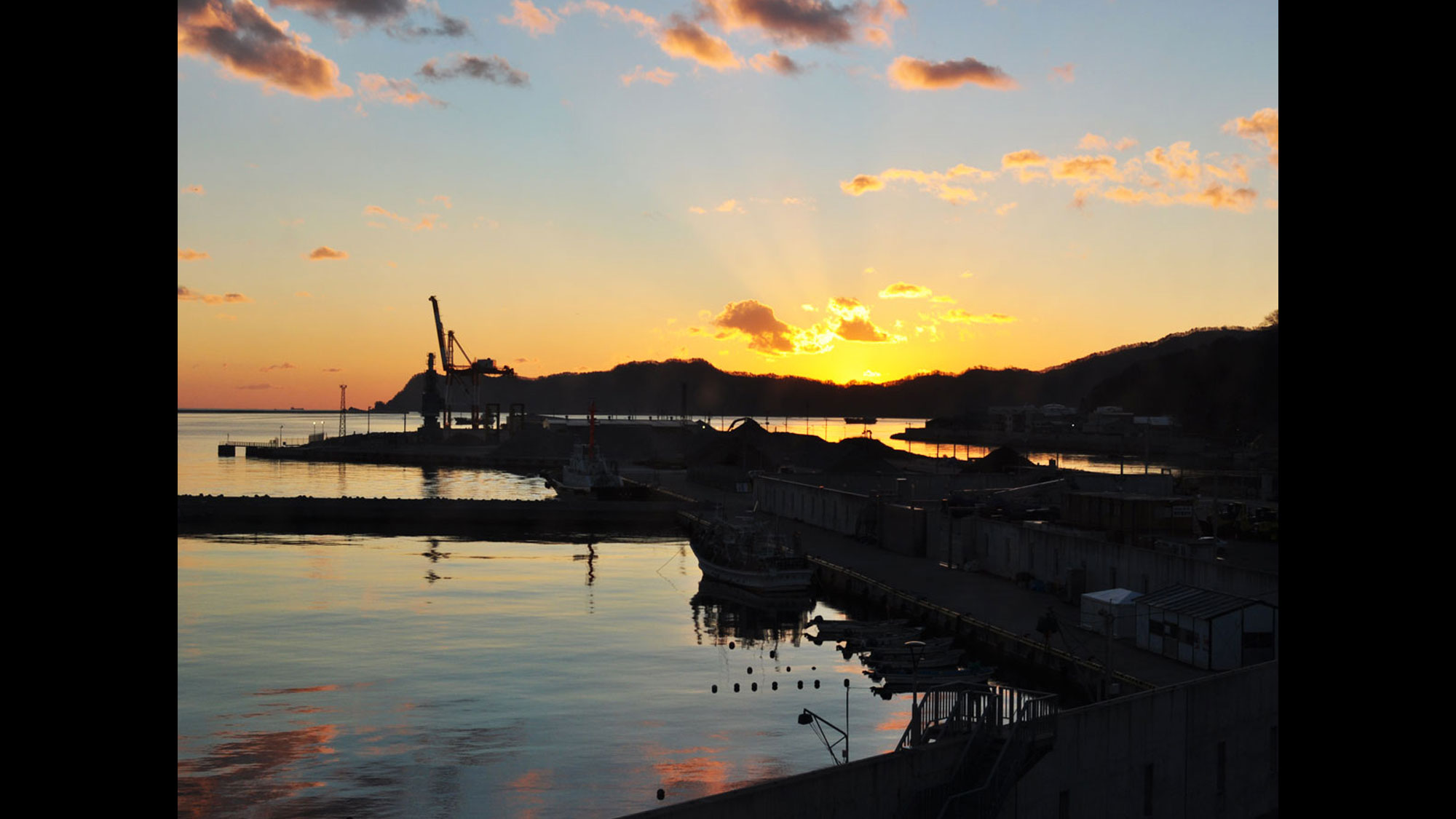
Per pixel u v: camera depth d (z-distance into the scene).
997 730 31.97
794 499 148.88
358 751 55.31
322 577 114.12
